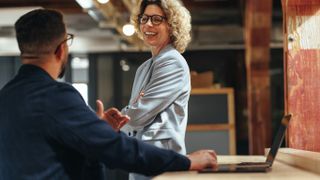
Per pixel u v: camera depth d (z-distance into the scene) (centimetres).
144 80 237
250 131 927
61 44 186
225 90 510
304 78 262
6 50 953
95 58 1098
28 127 172
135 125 229
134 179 231
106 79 1100
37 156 171
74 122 170
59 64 188
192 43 946
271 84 1089
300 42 263
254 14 797
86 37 977
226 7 938
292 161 212
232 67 1083
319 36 263
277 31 930
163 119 225
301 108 262
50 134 171
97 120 173
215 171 175
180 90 228
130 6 715
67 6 949
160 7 239
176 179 154
